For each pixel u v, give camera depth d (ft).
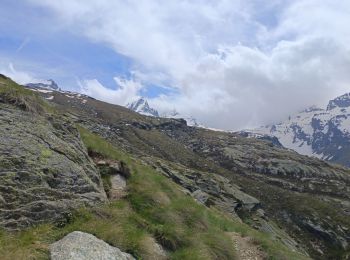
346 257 516.73
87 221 61.87
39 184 60.03
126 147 562.66
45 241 53.67
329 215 624.59
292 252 101.24
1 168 57.21
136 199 79.56
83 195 66.69
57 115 85.61
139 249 61.57
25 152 62.23
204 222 84.28
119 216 67.97
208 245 75.15
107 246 56.54
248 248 87.45
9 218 53.83
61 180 64.39
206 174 522.47
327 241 557.33
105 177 83.46
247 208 440.45
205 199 220.43
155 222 75.72
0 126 63.77
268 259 85.46
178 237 71.56
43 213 57.88
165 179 100.22
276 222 590.96
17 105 72.23
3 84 74.59
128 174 87.81
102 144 96.78
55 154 67.97
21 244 50.75
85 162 76.28
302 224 593.01
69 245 53.16
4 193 55.26
